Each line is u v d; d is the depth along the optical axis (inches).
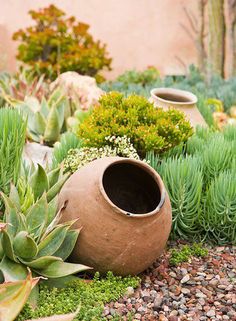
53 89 307.0
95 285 167.2
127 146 201.2
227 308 165.6
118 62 481.1
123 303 164.2
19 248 159.9
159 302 164.9
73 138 215.2
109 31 478.9
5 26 469.7
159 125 207.9
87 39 403.5
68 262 175.3
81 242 169.9
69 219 171.5
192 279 179.5
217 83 393.1
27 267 160.2
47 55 398.6
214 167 206.2
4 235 156.5
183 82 382.6
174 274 181.6
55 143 239.0
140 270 174.1
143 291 170.1
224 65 447.5
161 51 477.4
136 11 476.1
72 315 145.8
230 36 442.6
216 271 184.5
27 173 197.9
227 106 359.6
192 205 198.2
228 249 199.3
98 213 166.9
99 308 157.0
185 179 196.5
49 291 163.9
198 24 447.2
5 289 148.3
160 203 170.1
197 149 222.2
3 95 278.4
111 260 169.0
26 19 472.1
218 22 440.5
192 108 252.7
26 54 396.8
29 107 265.6
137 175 182.2
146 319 159.6
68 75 306.2
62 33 399.5
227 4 459.5
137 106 212.1
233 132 235.1
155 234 169.6
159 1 474.0
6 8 470.3
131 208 185.2
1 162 189.2
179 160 197.6
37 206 167.0
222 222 198.4
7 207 163.9
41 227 165.0
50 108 272.4
